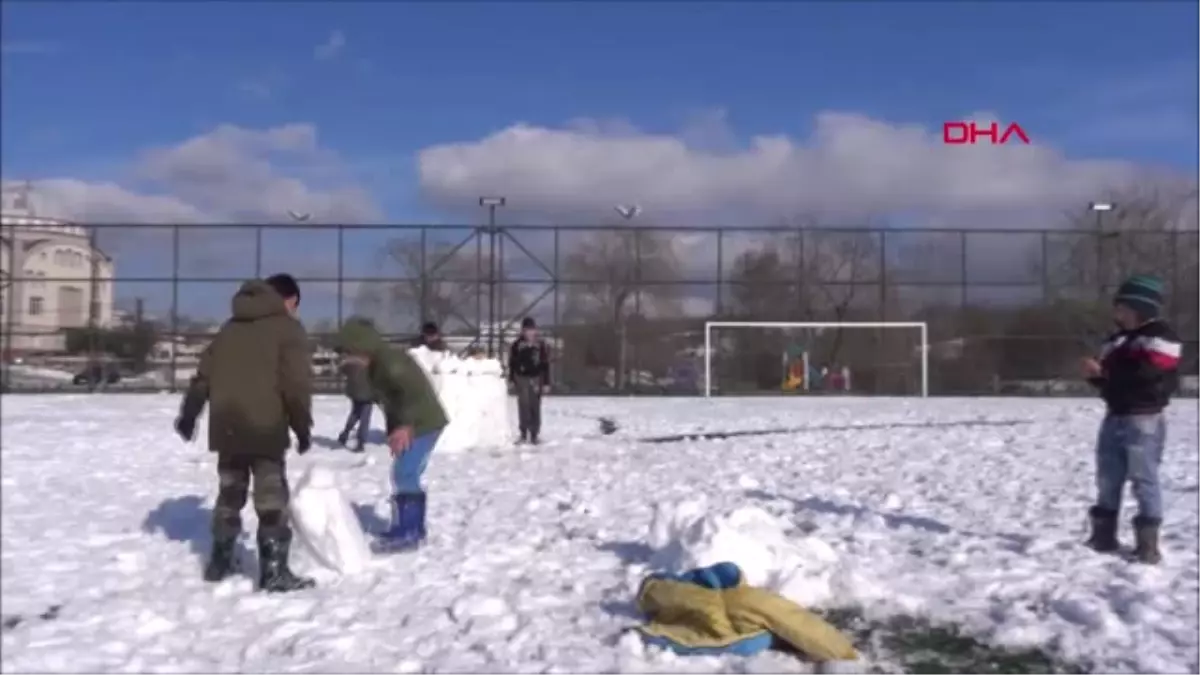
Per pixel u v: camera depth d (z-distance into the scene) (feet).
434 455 45.14
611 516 29.25
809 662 17.42
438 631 19.24
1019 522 28.86
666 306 119.55
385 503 31.60
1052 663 17.89
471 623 19.54
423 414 25.39
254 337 22.16
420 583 22.22
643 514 29.40
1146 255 122.01
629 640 18.10
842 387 120.47
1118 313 24.39
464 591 21.62
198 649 18.65
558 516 29.60
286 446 22.34
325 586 22.15
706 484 35.99
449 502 32.30
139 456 45.62
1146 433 23.86
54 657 18.13
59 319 116.26
